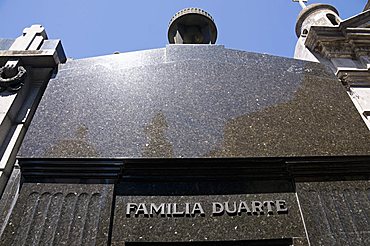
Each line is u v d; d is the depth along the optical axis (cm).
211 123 525
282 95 595
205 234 402
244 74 629
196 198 434
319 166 473
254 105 567
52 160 456
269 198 441
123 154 469
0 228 399
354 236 400
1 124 530
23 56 644
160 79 602
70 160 457
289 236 405
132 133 502
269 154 483
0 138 522
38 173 443
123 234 397
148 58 647
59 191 426
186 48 672
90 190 428
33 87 630
